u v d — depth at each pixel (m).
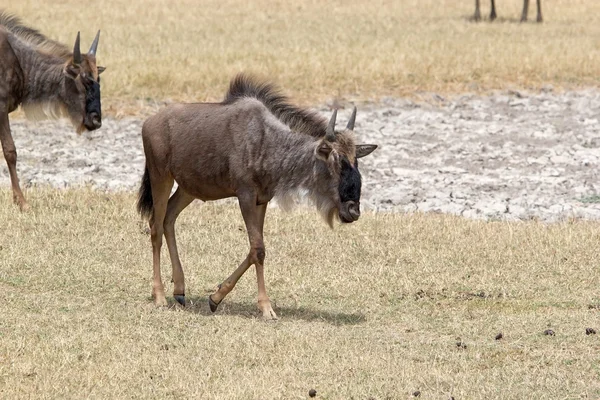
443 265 44.41
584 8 180.62
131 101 84.31
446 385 30.61
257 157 36.47
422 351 33.75
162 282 41.00
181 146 37.53
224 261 44.41
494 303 39.69
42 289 39.50
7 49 52.22
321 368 31.64
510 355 33.56
